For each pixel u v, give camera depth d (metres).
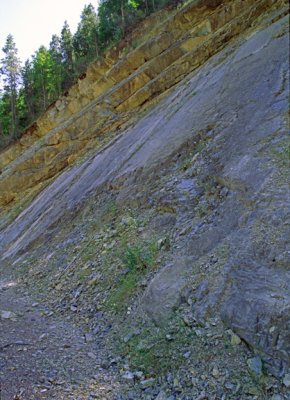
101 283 5.57
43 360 3.85
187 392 3.16
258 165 5.38
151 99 15.01
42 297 6.20
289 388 2.86
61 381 3.45
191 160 7.14
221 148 6.65
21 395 3.16
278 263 3.77
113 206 7.87
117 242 6.41
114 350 4.03
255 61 8.72
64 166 16.73
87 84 20.08
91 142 16.16
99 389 3.35
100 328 4.59
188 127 8.30
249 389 2.99
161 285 4.52
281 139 5.61
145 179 7.72
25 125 36.53
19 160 19.38
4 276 8.44
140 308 4.48
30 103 38.66
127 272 5.39
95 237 7.16
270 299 3.43
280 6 11.24
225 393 3.03
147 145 9.29
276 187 4.76
